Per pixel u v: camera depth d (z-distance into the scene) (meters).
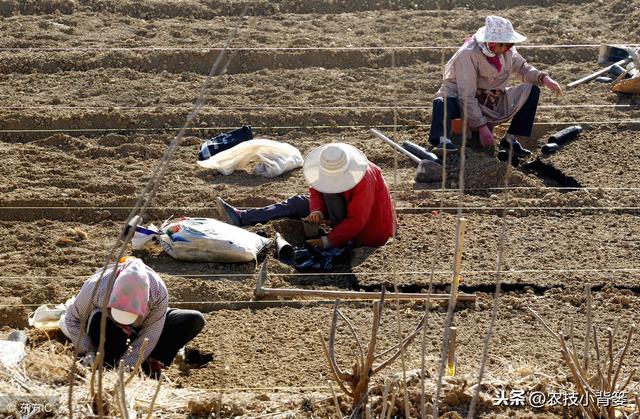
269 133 19.72
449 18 24.91
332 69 22.27
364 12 25.28
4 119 19.36
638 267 15.27
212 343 13.38
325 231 16.17
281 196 17.28
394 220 8.95
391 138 19.55
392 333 13.49
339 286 14.92
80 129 19.48
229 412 10.40
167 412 10.38
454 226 16.48
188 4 25.05
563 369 12.12
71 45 22.78
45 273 14.96
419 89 21.28
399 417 10.33
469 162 18.52
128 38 23.30
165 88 21.11
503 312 14.10
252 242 15.46
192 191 17.39
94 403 10.00
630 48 21.73
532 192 17.67
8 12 24.64
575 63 22.89
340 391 11.08
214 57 22.17
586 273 15.07
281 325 13.82
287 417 10.32
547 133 19.98
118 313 11.33
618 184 17.91
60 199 16.89
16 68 21.73
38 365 10.77
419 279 14.82
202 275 15.02
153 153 18.75
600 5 25.77
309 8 25.36
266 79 21.64
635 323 13.76
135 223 8.17
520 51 23.05
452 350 11.15
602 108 20.72
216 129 19.62
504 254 15.59
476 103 18.55
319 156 15.35
